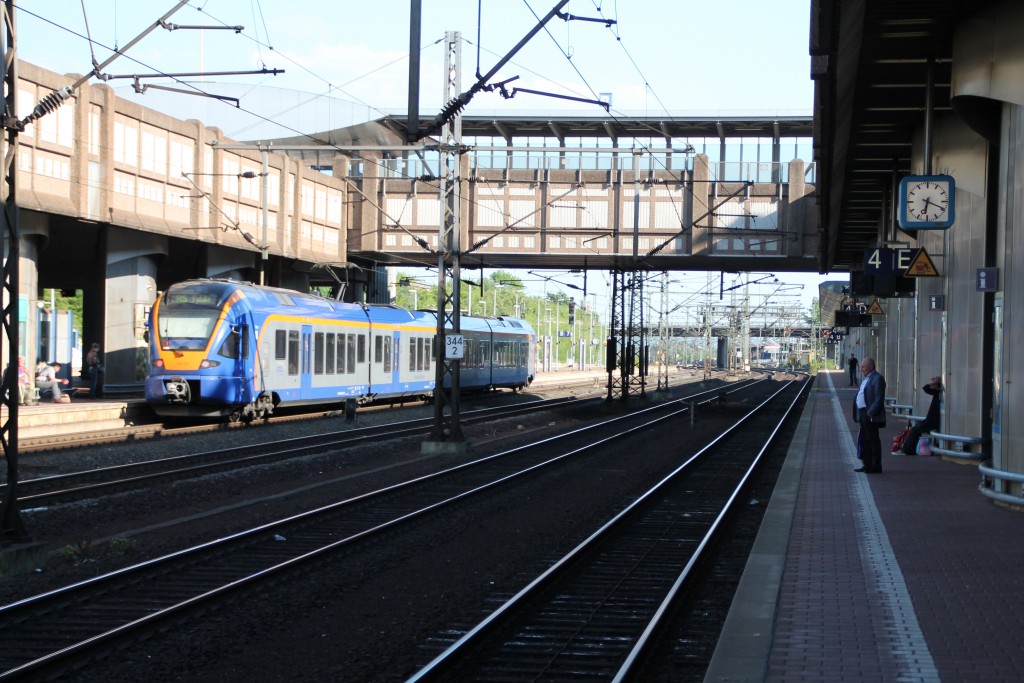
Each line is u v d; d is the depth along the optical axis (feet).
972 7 49.60
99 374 116.06
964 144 65.72
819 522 44.29
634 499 58.39
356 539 42.73
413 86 57.00
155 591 34.22
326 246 148.05
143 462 69.36
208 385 95.20
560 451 87.04
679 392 223.30
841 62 54.03
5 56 38.68
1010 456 46.75
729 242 142.82
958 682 22.21
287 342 107.24
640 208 143.84
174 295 97.86
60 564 38.19
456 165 82.58
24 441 78.69
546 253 146.20
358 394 125.18
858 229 126.52
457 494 58.85
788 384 278.67
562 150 81.87
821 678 22.56
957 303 67.36
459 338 83.41
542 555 41.45
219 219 124.16
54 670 25.34
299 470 69.36
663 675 25.54
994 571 33.86
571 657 27.14
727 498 59.31
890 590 31.19
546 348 368.48
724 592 35.01
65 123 99.09
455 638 28.86
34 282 101.96
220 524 48.29
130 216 108.68
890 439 91.45
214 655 26.99
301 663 26.35
